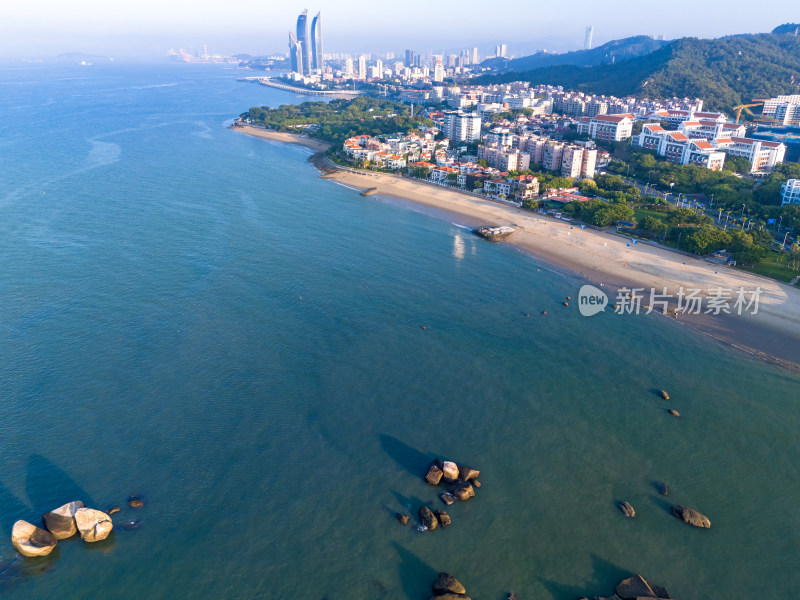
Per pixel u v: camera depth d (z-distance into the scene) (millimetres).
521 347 127625
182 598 69000
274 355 120125
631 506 83875
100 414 99312
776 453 96188
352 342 126688
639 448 96438
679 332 136625
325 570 72812
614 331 136375
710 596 70688
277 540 76875
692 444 97750
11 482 84125
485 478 88812
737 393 112812
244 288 152125
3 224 196125
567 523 80812
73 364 113438
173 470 87812
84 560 73688
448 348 125938
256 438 95375
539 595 70000
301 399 105875
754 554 76688
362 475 88375
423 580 71625
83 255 170500
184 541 76375
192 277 157750
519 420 102625
